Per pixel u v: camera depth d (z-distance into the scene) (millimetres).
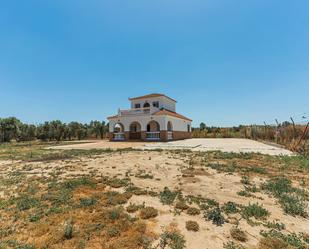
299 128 18531
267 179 7781
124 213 5027
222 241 3863
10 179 8430
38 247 3758
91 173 9031
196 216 4883
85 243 3857
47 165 11312
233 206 5348
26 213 5152
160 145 22016
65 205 5617
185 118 39625
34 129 45500
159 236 4027
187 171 9031
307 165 9953
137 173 8883
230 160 11578
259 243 3785
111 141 32344
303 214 4957
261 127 29750
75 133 51906
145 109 32094
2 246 3803
